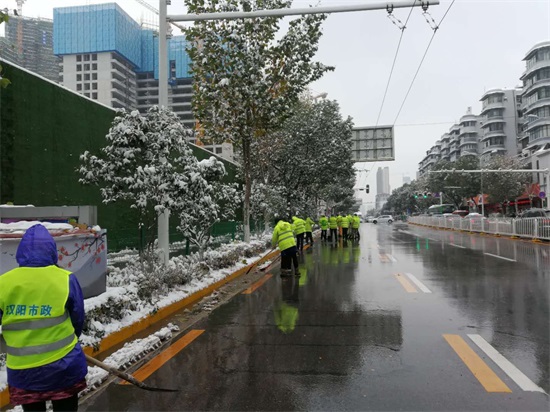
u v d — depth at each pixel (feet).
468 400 13.83
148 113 30.04
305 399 14.14
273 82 52.70
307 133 82.99
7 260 17.15
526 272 40.60
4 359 15.31
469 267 45.03
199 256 40.29
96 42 329.11
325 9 37.32
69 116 34.40
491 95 307.78
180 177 29.66
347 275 41.52
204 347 19.88
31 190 30.01
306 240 81.46
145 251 31.76
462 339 20.27
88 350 18.34
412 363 17.20
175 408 13.76
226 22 50.08
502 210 231.30
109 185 29.73
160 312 25.55
